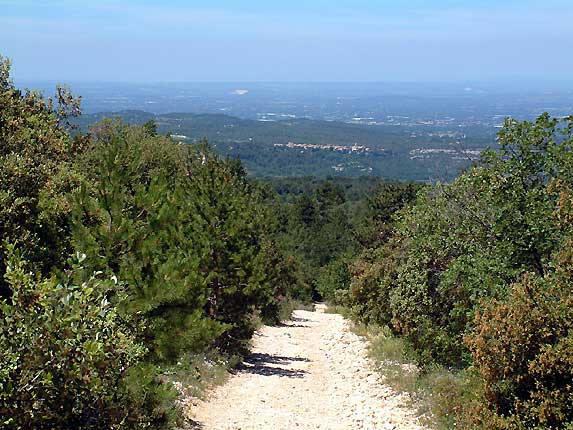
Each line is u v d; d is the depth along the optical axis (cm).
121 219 1095
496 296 1202
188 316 1127
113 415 607
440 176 1552
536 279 946
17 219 918
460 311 1381
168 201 1227
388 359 1900
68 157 1599
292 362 2105
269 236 3425
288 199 10250
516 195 1269
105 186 1121
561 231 1169
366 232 4525
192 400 1345
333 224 7044
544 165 1264
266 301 2141
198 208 1916
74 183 1235
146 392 892
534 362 802
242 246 1931
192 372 1564
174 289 1073
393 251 2558
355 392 1574
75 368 538
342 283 4828
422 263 1556
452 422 1133
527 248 1236
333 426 1239
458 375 1357
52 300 556
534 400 809
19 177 964
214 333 1245
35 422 532
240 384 1652
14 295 545
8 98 1187
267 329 3031
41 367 529
